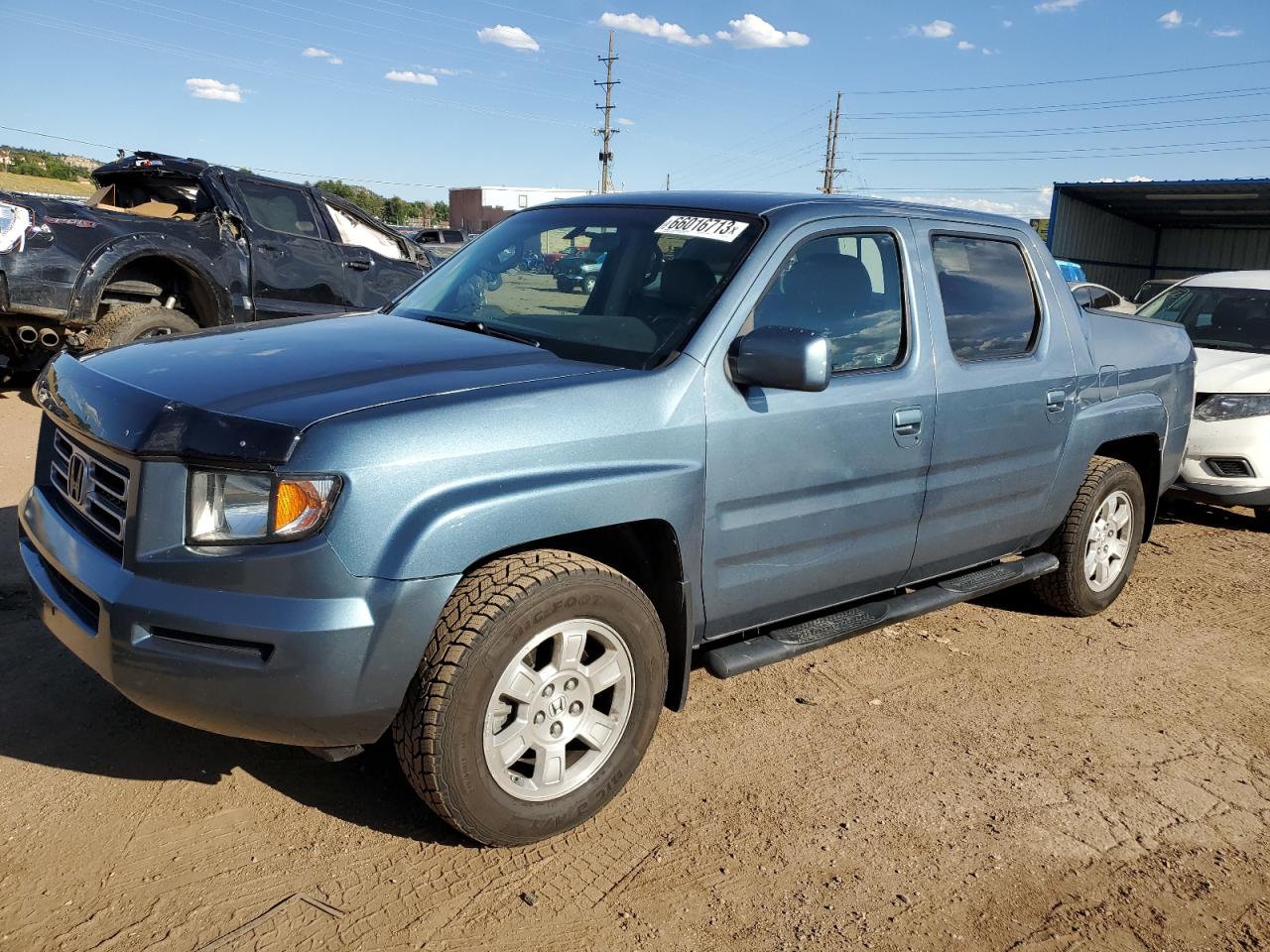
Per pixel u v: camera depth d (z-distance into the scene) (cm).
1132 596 556
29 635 398
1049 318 443
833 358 351
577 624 280
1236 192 3062
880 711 394
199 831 286
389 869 276
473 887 271
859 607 391
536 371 295
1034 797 338
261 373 281
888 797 331
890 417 361
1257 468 676
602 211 391
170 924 248
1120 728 394
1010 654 461
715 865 289
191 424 251
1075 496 475
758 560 334
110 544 269
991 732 383
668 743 358
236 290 842
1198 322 798
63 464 305
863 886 285
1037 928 272
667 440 299
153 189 915
